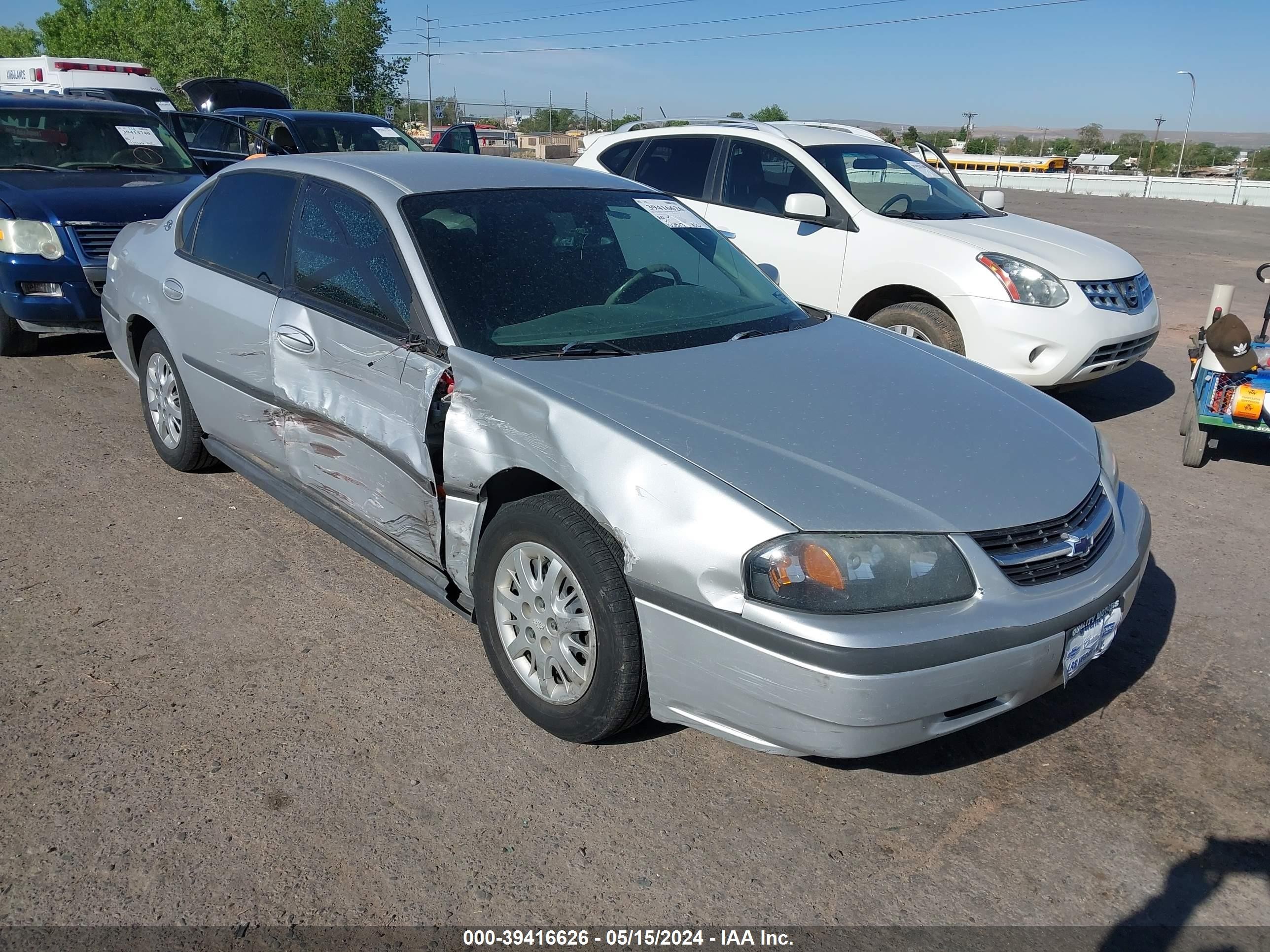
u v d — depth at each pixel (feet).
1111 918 8.05
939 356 12.30
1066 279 19.63
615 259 12.34
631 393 9.66
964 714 8.59
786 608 8.04
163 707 10.31
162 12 121.19
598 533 9.12
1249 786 9.72
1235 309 35.45
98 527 14.57
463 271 11.11
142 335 16.80
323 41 108.58
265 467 13.88
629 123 27.81
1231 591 13.78
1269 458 19.51
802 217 21.74
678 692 8.78
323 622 12.16
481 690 10.86
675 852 8.59
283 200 13.28
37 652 11.23
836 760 9.69
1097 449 10.68
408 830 8.70
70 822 8.61
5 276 21.26
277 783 9.23
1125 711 10.91
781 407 9.72
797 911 8.00
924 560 8.27
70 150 25.35
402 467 10.84
